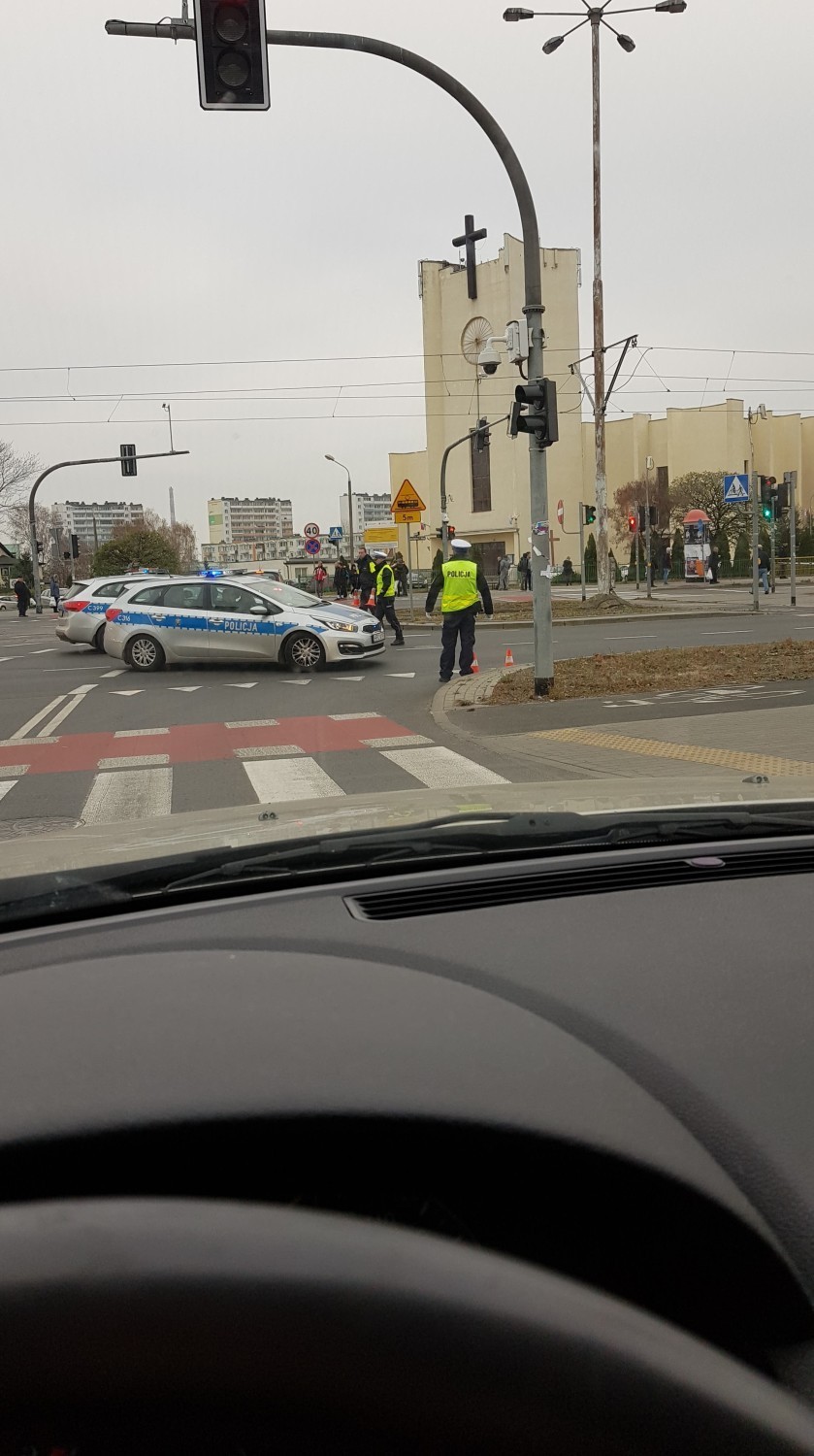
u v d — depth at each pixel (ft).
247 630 56.90
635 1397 3.18
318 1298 3.14
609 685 44.52
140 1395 3.03
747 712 36.58
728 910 7.24
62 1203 3.46
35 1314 3.05
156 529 449.89
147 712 44.52
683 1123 4.59
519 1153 4.28
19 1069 4.63
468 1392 3.09
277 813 10.43
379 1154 4.26
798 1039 5.36
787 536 226.79
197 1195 4.13
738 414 277.03
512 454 228.84
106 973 5.93
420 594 177.99
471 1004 5.48
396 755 32.86
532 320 39.19
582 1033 5.29
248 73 32.19
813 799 10.07
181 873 7.73
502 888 7.72
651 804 9.81
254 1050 4.81
